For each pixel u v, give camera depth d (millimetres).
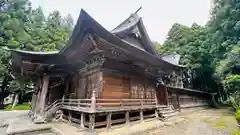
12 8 26328
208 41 21844
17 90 25531
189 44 30766
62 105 11070
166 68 14367
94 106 7195
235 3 15859
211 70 28766
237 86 13141
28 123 9906
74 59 10586
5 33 23156
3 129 9391
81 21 6285
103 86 8742
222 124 10578
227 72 15594
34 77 15031
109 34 7180
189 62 28703
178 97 17922
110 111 7906
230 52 13555
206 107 25766
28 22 29766
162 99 15383
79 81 11383
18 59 10320
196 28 35406
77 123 9031
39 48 27656
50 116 10539
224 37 17016
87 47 8469
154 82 14211
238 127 8930
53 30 35688
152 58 11102
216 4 19344
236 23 14227
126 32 11719
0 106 25453
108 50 8617
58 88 14297
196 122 11609
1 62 21625
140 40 13266
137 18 12617
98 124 7551
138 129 8141
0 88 26094
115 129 8039
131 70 11156
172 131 8656
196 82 32656
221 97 37938
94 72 9344
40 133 8078
